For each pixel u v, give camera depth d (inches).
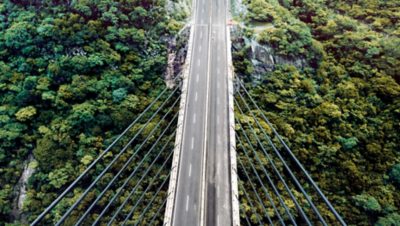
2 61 2118.6
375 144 1988.2
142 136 1940.2
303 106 2146.9
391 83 2146.9
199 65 2348.7
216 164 1769.2
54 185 1776.6
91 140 1907.0
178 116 2037.4
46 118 1987.0
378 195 1860.2
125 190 1788.9
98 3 2268.7
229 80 2215.8
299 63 2351.1
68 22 2177.7
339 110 2095.2
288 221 1710.1
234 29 2571.4
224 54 2434.8
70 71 2090.3
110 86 2091.5
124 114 1991.9
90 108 1959.9
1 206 1814.7
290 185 1850.4
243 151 1866.4
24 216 1825.8
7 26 2233.0
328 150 1955.0
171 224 1498.5
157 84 2231.8
